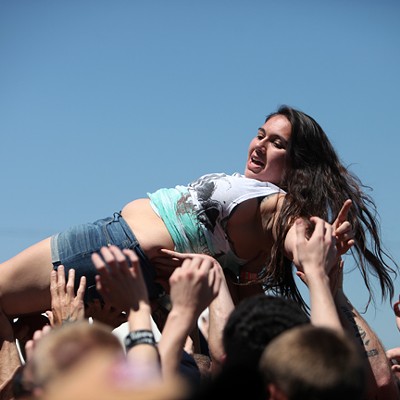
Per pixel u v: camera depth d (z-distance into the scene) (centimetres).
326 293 380
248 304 315
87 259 460
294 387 241
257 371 251
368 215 530
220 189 475
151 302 482
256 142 545
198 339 481
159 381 184
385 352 440
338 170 534
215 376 254
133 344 320
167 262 468
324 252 395
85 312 466
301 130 533
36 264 461
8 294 460
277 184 536
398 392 430
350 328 437
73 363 209
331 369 241
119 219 479
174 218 474
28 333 481
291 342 248
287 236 462
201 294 339
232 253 480
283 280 493
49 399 198
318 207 507
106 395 181
